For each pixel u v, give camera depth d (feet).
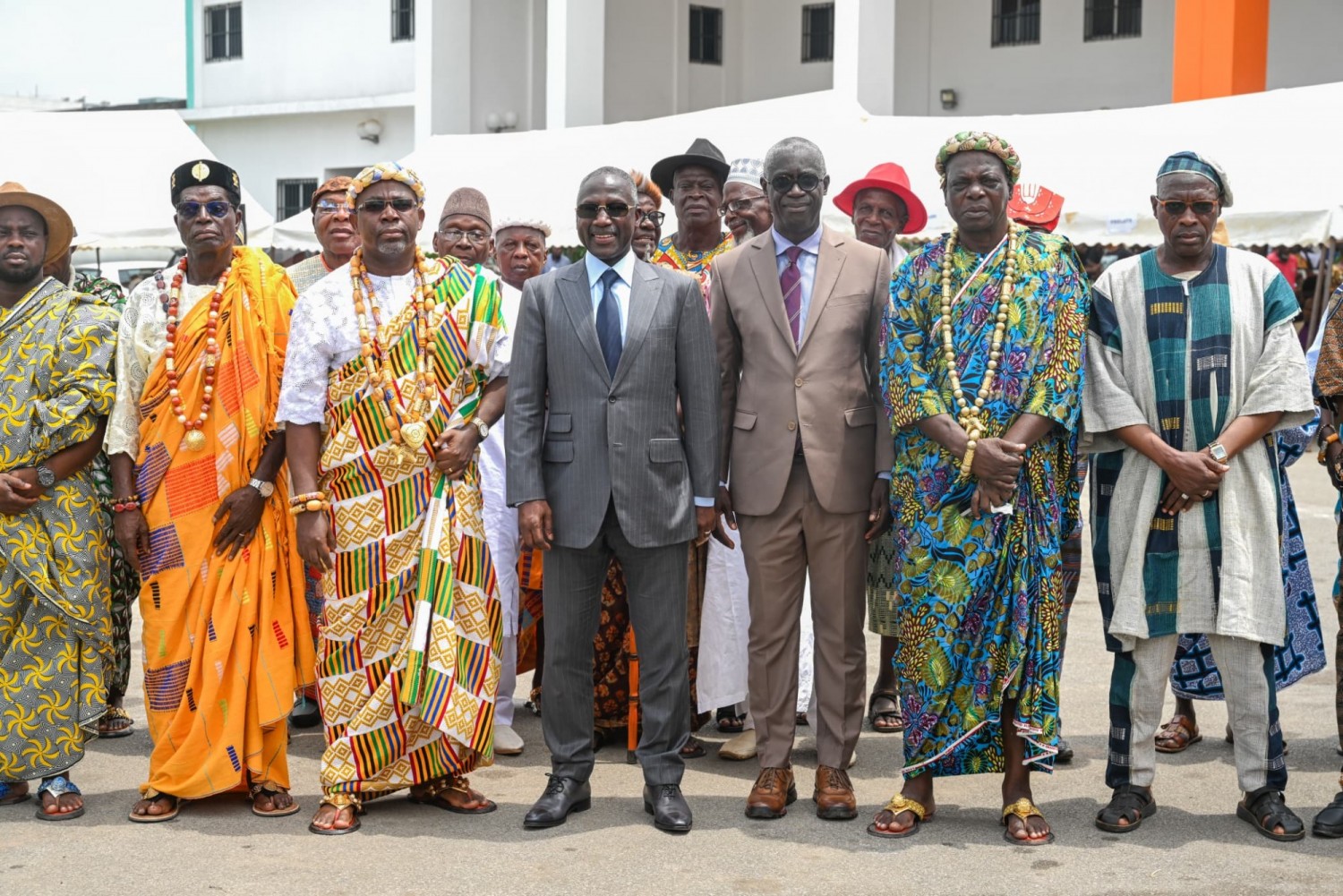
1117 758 15.33
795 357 15.69
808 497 15.60
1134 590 14.94
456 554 15.38
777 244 16.05
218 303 15.76
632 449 15.07
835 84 61.41
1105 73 72.38
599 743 18.94
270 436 15.75
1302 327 59.16
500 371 15.99
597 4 70.49
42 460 15.70
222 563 15.57
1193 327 14.88
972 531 14.61
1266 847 14.49
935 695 14.75
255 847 14.62
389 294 15.51
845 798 15.56
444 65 75.56
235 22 86.38
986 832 15.07
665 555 15.24
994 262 14.85
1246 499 14.85
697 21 82.02
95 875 13.74
